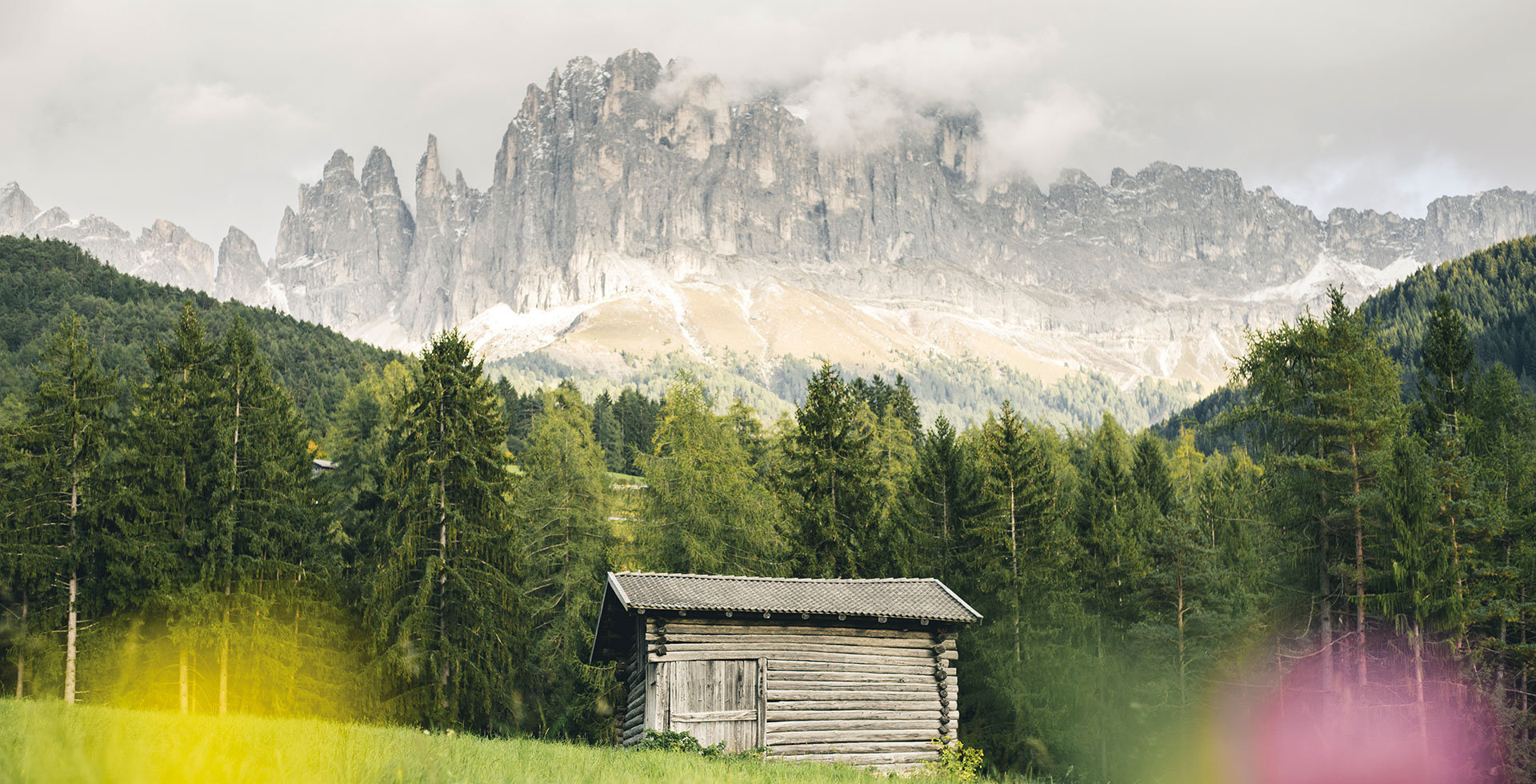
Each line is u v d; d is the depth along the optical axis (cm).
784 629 2897
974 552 4406
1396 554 3300
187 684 3859
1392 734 3338
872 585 3148
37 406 4106
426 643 3631
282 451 4347
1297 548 3459
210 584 3884
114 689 3834
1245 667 3956
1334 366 3384
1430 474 3403
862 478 4597
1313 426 3409
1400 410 3406
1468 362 4269
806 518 4469
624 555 4441
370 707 3641
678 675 2752
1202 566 4156
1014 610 4256
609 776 1291
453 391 3806
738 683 2808
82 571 4028
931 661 3031
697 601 2809
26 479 4072
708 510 4481
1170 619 4200
